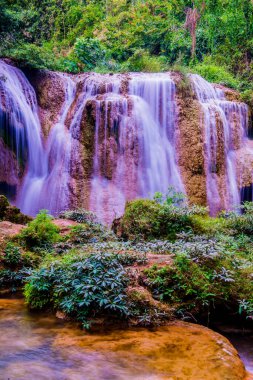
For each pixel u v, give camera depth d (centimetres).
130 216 795
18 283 584
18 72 1322
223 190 1356
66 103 1401
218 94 1543
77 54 1717
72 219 924
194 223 756
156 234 754
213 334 393
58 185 1252
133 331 394
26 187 1226
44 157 1301
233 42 2214
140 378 289
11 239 684
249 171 1399
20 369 300
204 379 292
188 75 1515
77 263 455
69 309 419
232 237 724
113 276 441
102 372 298
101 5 2523
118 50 2014
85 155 1274
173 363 318
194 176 1330
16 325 409
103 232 798
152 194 1305
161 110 1394
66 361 317
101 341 362
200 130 1368
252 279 495
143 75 1494
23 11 1723
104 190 1261
